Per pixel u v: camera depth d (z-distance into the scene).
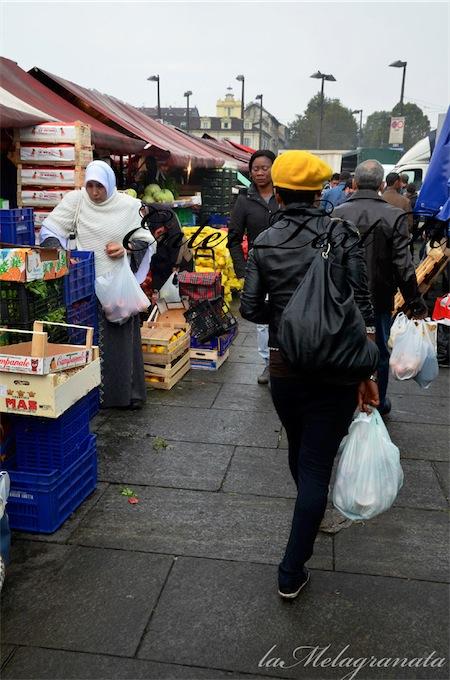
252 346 7.12
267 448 4.27
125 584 2.80
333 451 2.61
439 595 2.78
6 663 2.34
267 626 2.56
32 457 3.19
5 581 2.80
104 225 4.56
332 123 99.81
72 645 2.44
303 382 2.55
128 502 3.52
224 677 2.30
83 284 4.36
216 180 13.12
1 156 5.82
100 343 4.73
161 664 2.36
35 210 5.59
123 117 9.98
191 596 2.73
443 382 5.88
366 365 2.42
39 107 7.05
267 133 106.00
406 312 4.64
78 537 3.16
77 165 5.46
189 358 6.05
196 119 104.06
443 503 3.60
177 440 4.37
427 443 4.44
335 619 2.61
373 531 3.29
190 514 3.41
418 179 19.44
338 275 2.43
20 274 3.34
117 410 4.91
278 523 3.33
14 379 2.97
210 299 6.04
